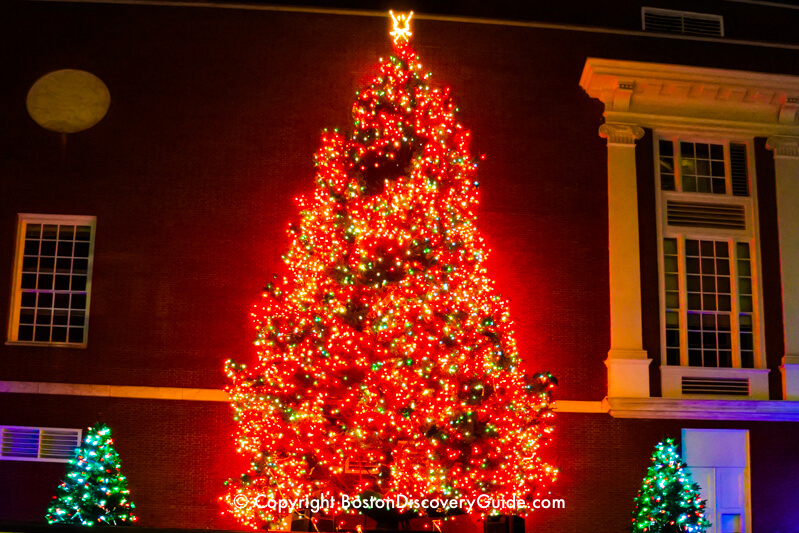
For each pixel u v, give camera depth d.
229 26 20.69
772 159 21.41
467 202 17.66
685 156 21.38
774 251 21.02
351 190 16.94
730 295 20.86
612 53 21.44
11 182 19.81
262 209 20.02
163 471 18.89
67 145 20.00
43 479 18.80
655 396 19.89
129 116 20.16
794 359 20.31
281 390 16.73
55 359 19.20
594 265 20.45
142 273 19.62
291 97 20.47
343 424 16.11
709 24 22.58
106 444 17.92
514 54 21.16
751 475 19.98
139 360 19.30
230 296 19.66
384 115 17.03
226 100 20.38
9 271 19.52
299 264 17.31
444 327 15.80
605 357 20.11
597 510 19.44
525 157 20.72
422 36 20.97
